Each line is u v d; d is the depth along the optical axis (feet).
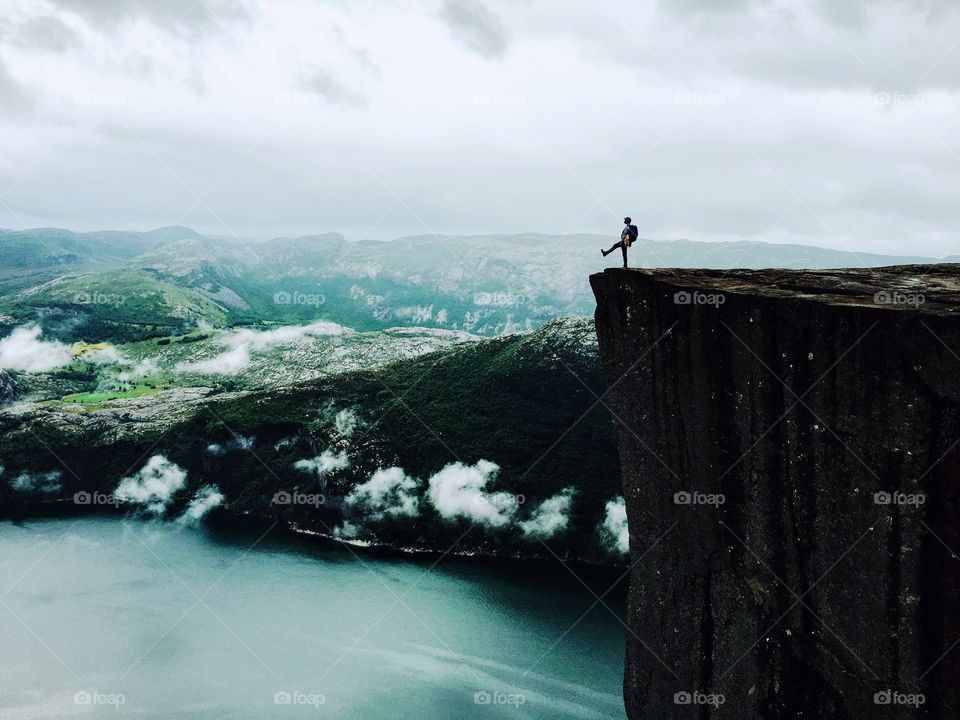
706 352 69.05
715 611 71.15
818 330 59.47
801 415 61.72
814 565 61.87
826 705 61.57
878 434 56.13
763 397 64.80
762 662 66.74
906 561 55.26
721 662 70.54
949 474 52.60
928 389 53.16
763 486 65.98
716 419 69.36
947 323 51.78
